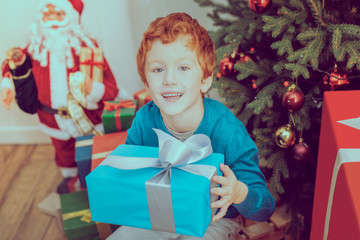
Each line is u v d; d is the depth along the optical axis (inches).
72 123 69.0
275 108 54.1
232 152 33.2
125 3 77.8
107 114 59.0
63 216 57.4
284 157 51.6
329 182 28.6
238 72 57.7
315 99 49.8
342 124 28.9
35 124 90.2
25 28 79.0
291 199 56.3
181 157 27.8
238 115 57.4
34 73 67.1
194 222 27.1
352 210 21.9
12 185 78.5
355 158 25.1
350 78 45.4
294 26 49.2
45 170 82.7
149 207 28.2
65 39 65.3
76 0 65.4
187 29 28.9
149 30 29.6
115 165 29.5
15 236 65.8
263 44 57.9
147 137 36.3
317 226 32.6
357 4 49.8
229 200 28.3
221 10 63.0
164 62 29.4
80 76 64.2
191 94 30.5
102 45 81.5
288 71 50.8
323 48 46.9
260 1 44.8
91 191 29.5
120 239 36.0
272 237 54.9
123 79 85.6
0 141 92.5
